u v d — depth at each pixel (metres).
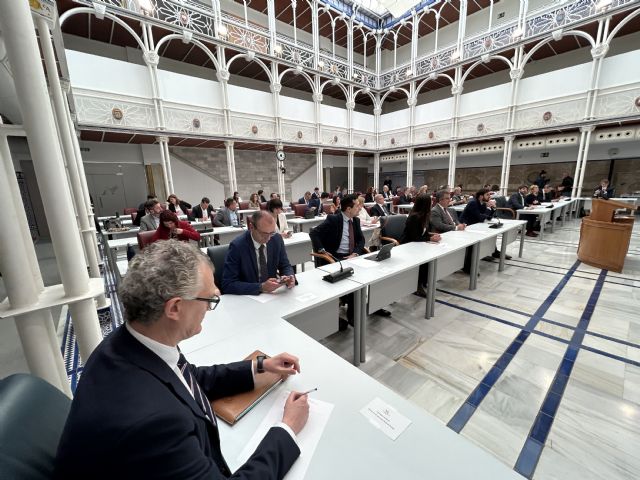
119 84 7.53
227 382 0.92
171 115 8.42
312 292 1.85
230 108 9.45
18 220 1.18
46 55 2.29
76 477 0.47
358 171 16.86
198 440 0.59
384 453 0.74
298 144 11.18
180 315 0.62
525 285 3.74
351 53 12.12
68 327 2.89
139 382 0.54
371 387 0.98
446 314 2.99
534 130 9.43
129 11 7.23
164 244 0.66
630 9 7.40
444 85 13.60
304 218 6.18
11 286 1.13
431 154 12.49
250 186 12.57
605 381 1.97
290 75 11.95
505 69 11.80
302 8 11.02
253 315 1.54
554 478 1.34
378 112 13.78
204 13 8.44
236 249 2.00
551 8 8.56
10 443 0.52
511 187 11.80
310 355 1.17
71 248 1.26
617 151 9.36
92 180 9.09
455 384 1.98
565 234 6.87
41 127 1.15
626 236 4.04
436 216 3.89
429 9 11.21
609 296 3.33
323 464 0.70
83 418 0.48
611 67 7.96
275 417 0.86
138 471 0.48
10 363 2.26
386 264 2.44
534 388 1.93
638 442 1.52
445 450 0.75
